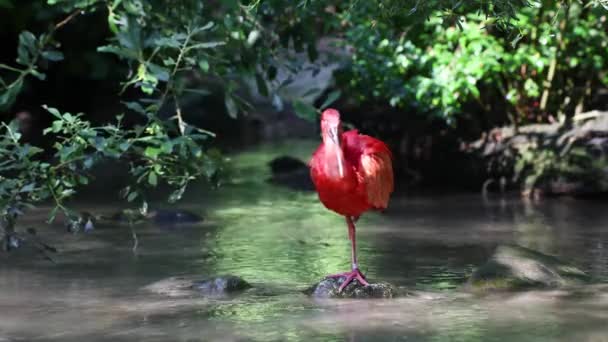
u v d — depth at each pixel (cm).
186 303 977
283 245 1274
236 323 898
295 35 1370
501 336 840
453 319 902
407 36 1647
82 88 2708
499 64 1639
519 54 1642
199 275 1101
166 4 1297
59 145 1106
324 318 912
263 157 2241
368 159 962
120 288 1041
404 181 1889
